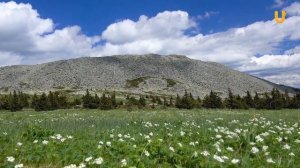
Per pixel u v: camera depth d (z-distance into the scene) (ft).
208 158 32.71
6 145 38.99
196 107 342.44
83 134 50.11
